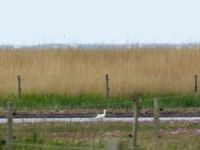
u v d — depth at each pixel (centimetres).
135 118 5438
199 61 11812
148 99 10206
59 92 10831
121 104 10081
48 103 10438
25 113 9488
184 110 9944
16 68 11594
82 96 10775
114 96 10838
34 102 10438
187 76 11312
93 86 11025
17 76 11238
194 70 11556
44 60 11819
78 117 8969
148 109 9875
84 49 12400
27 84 11119
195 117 9200
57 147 5878
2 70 11519
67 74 11275
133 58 12025
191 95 10631
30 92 10931
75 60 11988
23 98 10662
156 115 5391
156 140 5434
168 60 11819
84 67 11650
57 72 11388
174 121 8694
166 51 12238
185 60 11800
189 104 10419
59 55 12144
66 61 11881
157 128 5416
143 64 11719
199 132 7588
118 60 11988
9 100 10575
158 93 10981
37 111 9706
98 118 7756
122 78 11131
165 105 10325
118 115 9262
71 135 6869
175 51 12106
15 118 8856
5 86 11094
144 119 8856
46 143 6166
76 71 11444
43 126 7406
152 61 11756
